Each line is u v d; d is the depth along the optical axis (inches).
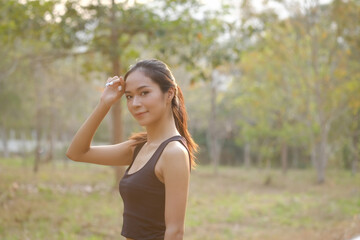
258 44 772.6
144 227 68.2
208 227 353.1
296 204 496.1
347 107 869.2
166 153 66.8
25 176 547.8
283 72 874.8
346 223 362.0
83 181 575.5
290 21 781.3
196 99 1241.4
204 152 1562.5
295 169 1350.9
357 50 772.6
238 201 522.9
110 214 349.4
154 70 69.7
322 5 780.6
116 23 406.3
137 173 69.0
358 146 992.9
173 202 65.2
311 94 867.4
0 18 408.8
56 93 909.2
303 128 924.0
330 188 709.9
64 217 318.3
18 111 1003.9
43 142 1393.9
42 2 393.1
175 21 392.2
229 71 967.0
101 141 1451.8
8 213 307.4
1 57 561.3
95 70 483.5
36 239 248.2
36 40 469.7
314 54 801.6
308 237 311.0
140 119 69.6
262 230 356.8
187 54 446.3
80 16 414.0
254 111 991.6
